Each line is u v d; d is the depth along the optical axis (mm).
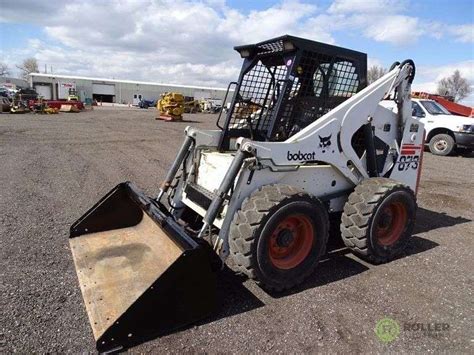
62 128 16578
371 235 3762
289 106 3686
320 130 3566
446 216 5902
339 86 3930
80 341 2553
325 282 3561
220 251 3225
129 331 2521
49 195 5973
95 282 3043
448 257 4266
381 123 4258
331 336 2752
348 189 4051
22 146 10883
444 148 12547
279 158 3320
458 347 2693
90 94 73062
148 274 3133
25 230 4430
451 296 3393
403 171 4648
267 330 2787
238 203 3236
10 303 2939
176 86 83500
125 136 14609
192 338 2654
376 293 3389
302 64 3600
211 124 23094
